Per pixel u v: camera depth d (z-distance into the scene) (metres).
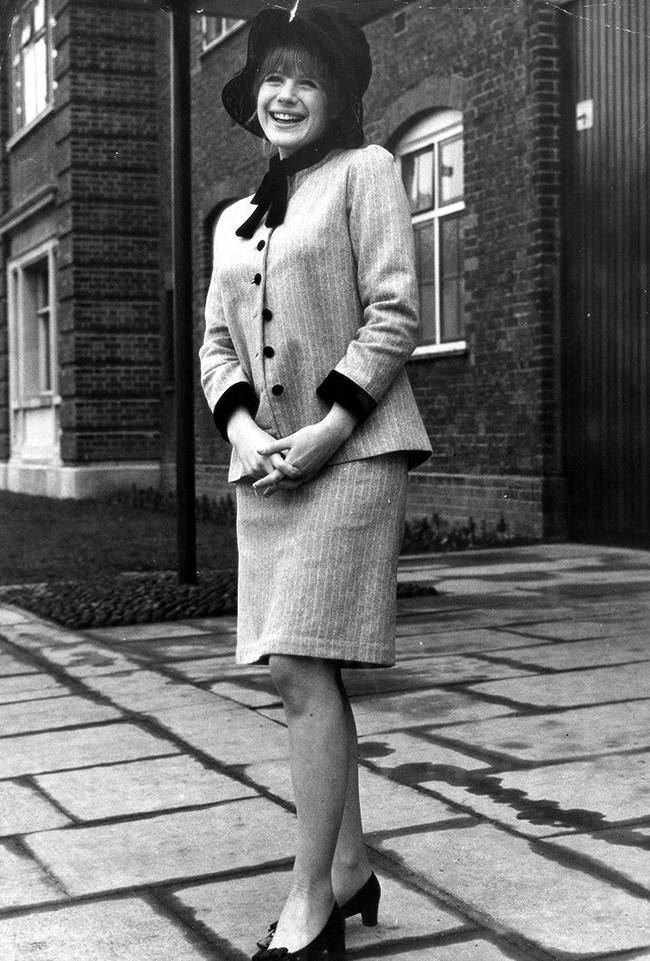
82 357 17.58
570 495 9.88
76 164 17.36
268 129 2.46
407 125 11.86
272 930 2.35
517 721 4.09
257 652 2.34
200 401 16.72
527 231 10.03
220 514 13.81
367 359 2.28
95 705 4.64
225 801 3.38
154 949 2.43
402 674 4.92
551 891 2.62
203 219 16.59
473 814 3.15
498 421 10.47
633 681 4.64
